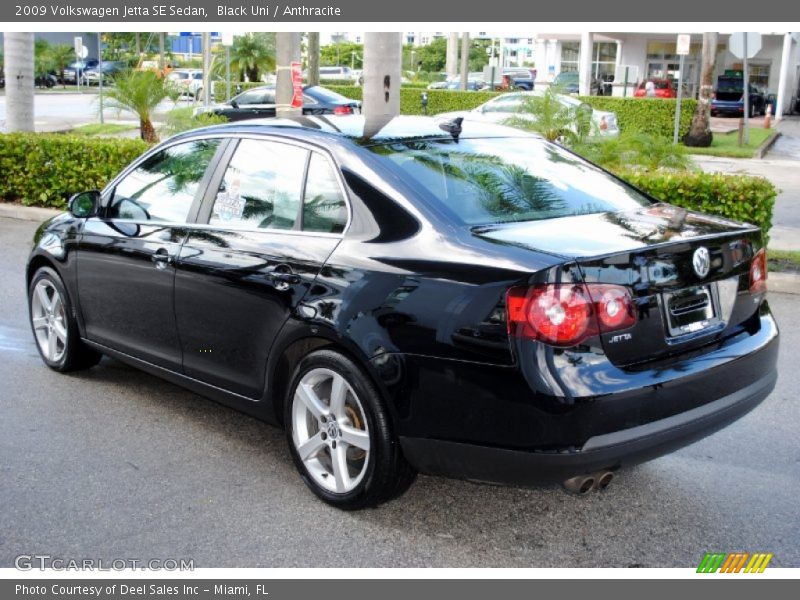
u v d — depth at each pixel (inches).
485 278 136.9
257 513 161.0
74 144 477.7
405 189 155.6
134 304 200.1
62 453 186.7
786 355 258.5
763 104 1668.3
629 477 177.6
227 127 191.8
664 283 140.6
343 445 158.1
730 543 152.2
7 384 228.2
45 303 234.1
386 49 442.0
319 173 167.6
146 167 207.3
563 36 1708.9
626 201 173.2
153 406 214.4
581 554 148.7
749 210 352.8
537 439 132.0
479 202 157.0
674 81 1768.0
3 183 502.9
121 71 641.0
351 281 152.2
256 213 176.4
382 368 145.4
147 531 154.6
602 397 130.7
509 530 156.3
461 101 1259.8
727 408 146.4
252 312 169.6
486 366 135.1
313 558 146.4
